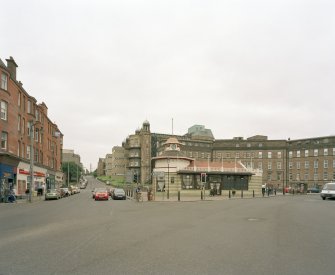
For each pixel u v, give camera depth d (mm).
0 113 40188
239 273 7324
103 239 11703
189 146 110000
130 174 61156
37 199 45812
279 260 8555
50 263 8195
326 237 12148
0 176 39688
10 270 7551
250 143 109312
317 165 98812
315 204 32219
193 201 40312
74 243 10906
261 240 11500
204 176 43844
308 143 101188
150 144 124125
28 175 51906
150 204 34062
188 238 11922
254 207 28141
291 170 104188
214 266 7918
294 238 11922
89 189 108125
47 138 68938
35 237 12180
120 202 38812
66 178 135375
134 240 11500
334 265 8070
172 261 8406
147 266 7902
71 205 32656
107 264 8086
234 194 57688
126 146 143625
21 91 48312
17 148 46469
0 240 11547
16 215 21531
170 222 17047
